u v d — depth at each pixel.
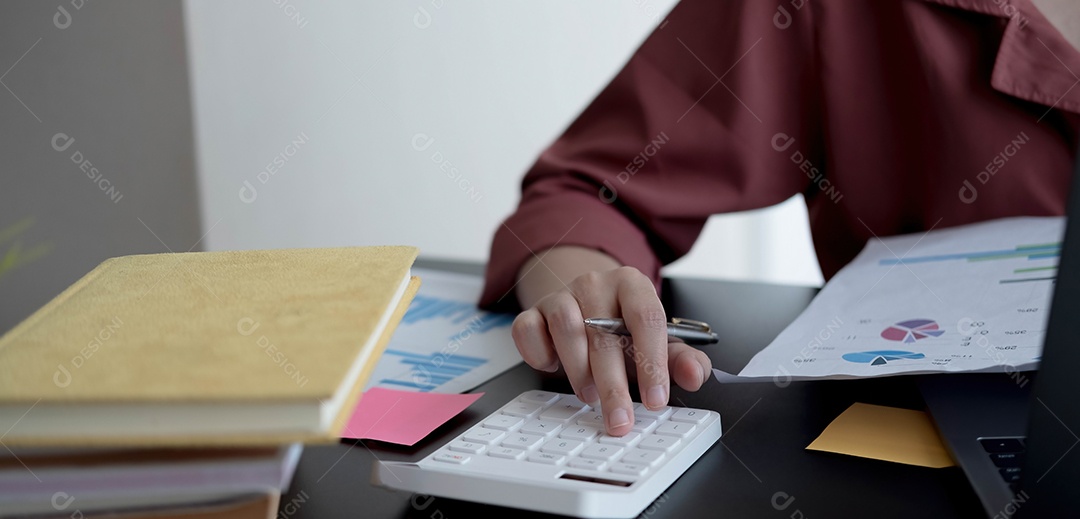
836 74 0.92
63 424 0.28
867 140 0.93
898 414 0.50
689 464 0.44
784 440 0.47
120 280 0.41
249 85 1.91
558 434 0.45
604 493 0.38
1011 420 0.46
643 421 0.47
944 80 0.88
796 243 2.50
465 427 0.50
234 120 1.91
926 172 0.91
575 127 0.94
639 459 0.42
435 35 2.04
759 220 2.48
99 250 1.86
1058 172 0.87
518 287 0.73
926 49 0.88
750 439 0.47
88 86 1.80
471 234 2.19
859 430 0.48
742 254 2.50
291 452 0.32
